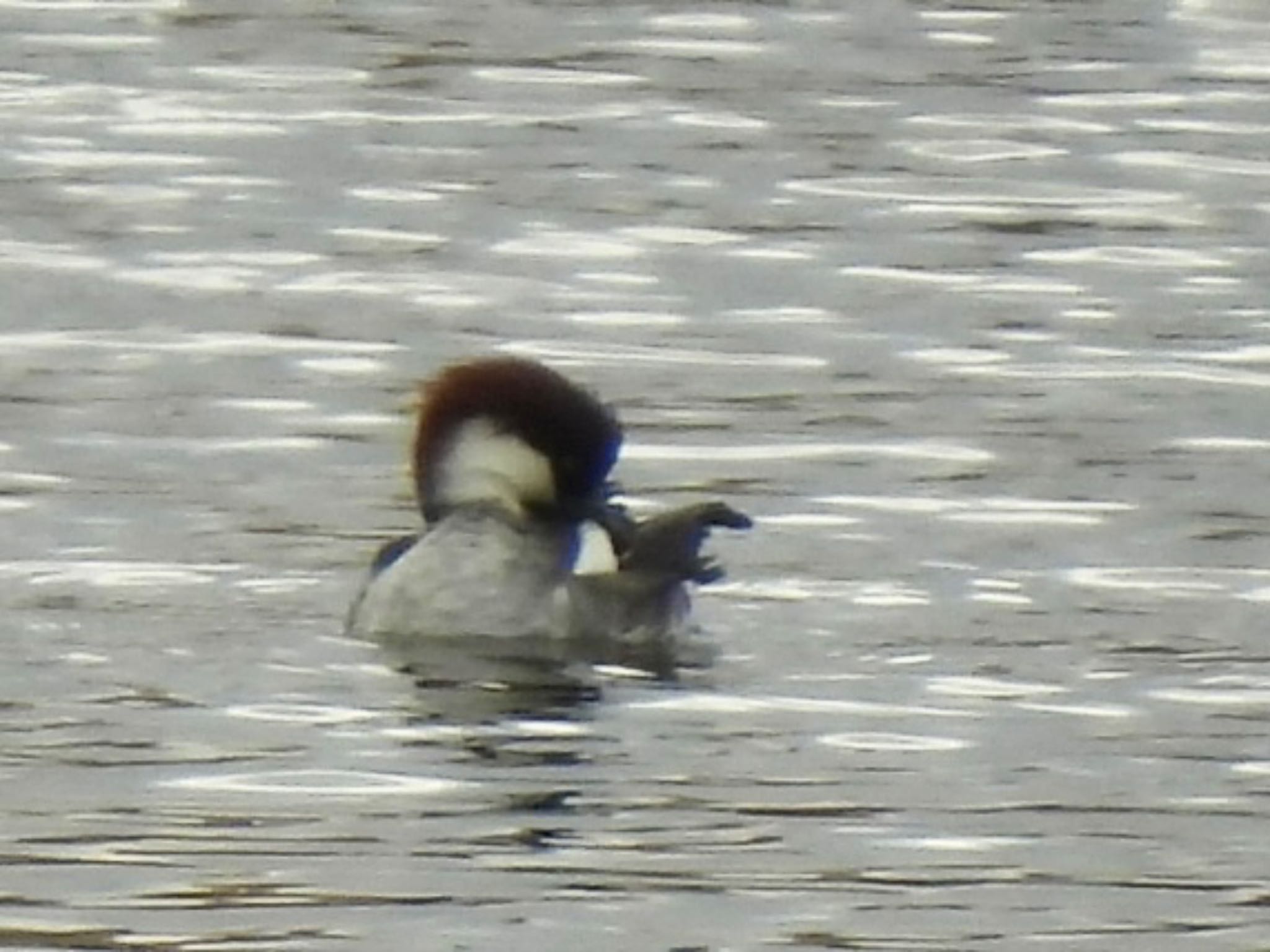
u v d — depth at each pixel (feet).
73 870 39.27
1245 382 64.18
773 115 88.17
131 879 39.01
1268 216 78.28
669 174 82.02
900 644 48.65
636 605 48.14
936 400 62.80
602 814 41.37
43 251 73.67
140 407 61.62
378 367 64.90
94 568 51.90
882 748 44.14
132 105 88.33
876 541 54.03
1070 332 67.97
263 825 40.83
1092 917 38.37
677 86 91.35
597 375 64.64
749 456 59.11
